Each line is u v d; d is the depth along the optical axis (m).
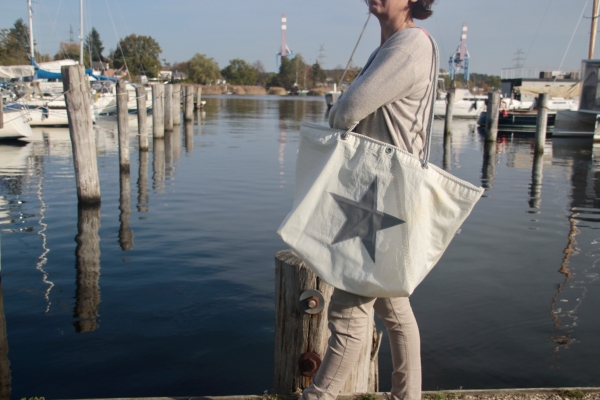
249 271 5.84
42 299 5.04
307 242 1.90
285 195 10.27
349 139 1.86
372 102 1.78
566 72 29.91
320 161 1.95
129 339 4.22
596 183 12.21
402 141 1.86
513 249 6.78
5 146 17.22
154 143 19.12
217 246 6.79
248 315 4.68
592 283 5.53
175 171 13.18
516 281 5.58
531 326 4.48
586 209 9.31
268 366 3.83
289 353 2.59
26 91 22.66
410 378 2.15
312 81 115.38
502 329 4.42
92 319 4.59
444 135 23.98
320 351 2.54
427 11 1.95
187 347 4.09
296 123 29.89
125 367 3.81
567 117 23.20
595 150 19.20
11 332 4.34
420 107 1.86
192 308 4.82
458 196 1.80
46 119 22.95
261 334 4.32
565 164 15.58
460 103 34.53
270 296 5.12
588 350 4.08
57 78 27.31
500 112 26.75
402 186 1.79
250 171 13.28
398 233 1.81
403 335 2.12
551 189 11.40
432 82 1.86
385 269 1.82
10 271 5.82
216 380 3.65
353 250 1.86
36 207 8.97
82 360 3.89
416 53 1.78
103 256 6.36
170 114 23.14
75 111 8.73
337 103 1.88
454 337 4.26
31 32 28.25
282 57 126.19
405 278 1.80
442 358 3.93
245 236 7.28
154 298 5.06
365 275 1.84
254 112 40.97
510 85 31.81
